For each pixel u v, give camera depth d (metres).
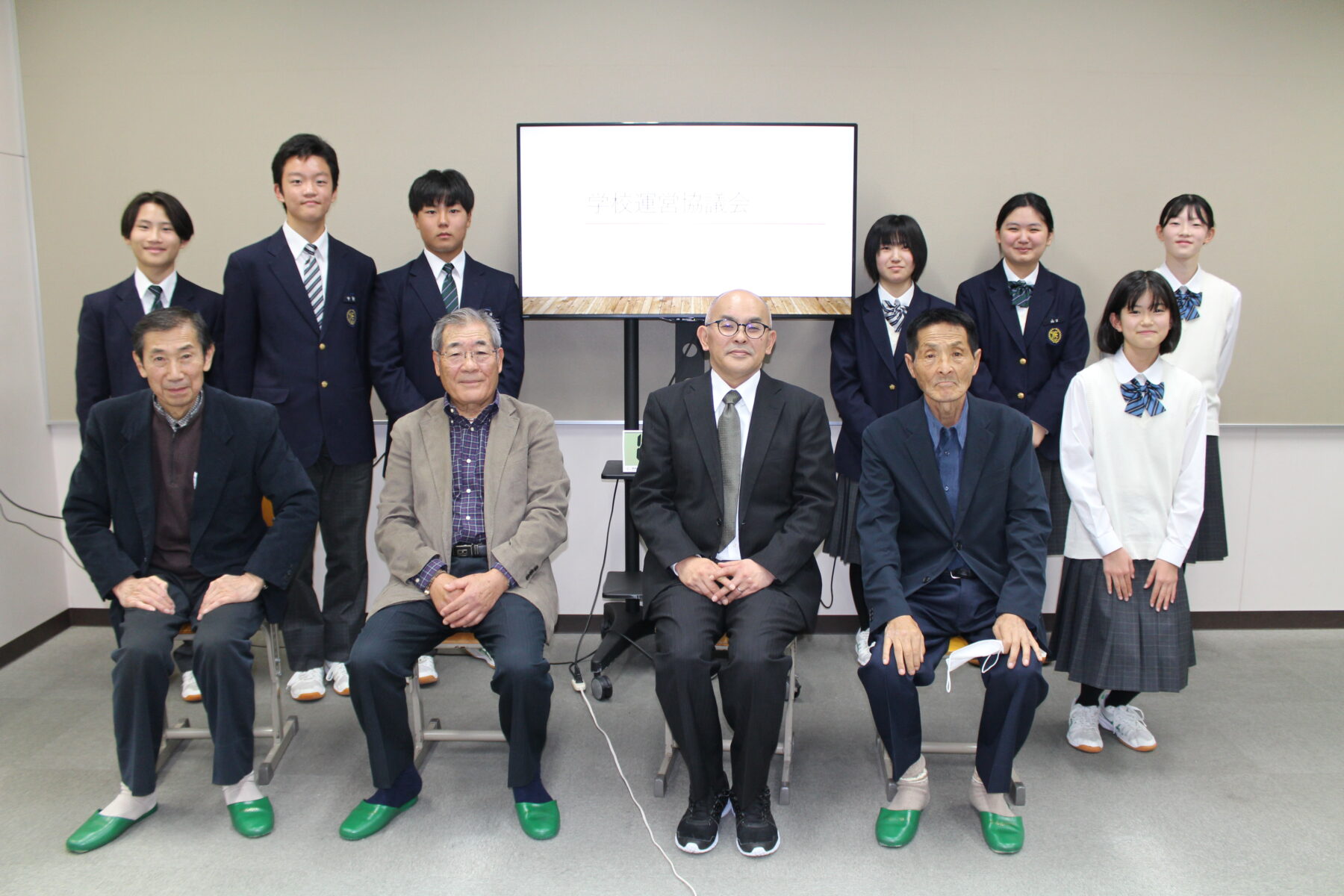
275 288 2.43
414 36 2.90
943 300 2.78
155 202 2.49
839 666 2.86
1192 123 2.94
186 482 2.00
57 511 3.12
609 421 3.10
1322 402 3.08
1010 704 1.79
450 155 2.95
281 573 1.99
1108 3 2.89
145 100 2.93
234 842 1.86
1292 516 3.15
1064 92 2.92
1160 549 2.14
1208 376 2.66
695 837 1.82
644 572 2.10
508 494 2.09
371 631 1.90
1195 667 2.83
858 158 2.94
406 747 1.93
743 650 1.78
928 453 2.00
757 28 2.89
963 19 2.89
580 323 3.06
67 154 2.96
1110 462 2.17
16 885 1.71
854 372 2.79
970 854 1.83
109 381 2.56
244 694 1.86
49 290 3.01
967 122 2.94
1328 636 3.12
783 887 1.72
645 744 2.32
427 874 1.75
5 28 2.88
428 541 2.07
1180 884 1.73
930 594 2.02
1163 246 3.00
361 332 2.59
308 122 2.94
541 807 1.92
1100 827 1.92
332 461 2.51
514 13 2.89
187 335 1.87
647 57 2.90
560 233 2.84
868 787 2.10
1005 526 2.00
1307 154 2.96
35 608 3.00
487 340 2.03
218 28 2.90
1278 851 1.83
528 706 1.86
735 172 2.82
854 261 2.85
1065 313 2.70
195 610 2.01
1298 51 2.91
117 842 1.85
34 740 2.32
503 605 1.98
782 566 1.93
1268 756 2.24
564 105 2.93
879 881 1.74
